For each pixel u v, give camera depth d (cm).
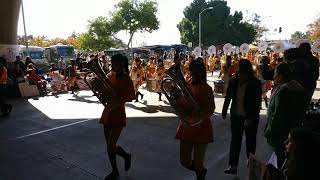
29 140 699
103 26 4338
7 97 1335
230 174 490
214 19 5391
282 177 274
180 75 362
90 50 4550
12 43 1698
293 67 471
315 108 490
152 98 1262
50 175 506
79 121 873
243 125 477
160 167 527
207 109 371
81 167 536
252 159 326
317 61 533
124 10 4272
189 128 382
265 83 1005
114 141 461
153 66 1505
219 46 5319
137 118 895
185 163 393
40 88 1442
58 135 735
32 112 1012
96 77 446
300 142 228
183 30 5612
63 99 1291
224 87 1254
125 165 499
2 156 597
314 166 223
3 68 955
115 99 447
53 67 1623
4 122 874
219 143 652
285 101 359
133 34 4394
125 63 454
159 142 666
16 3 1673
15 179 494
